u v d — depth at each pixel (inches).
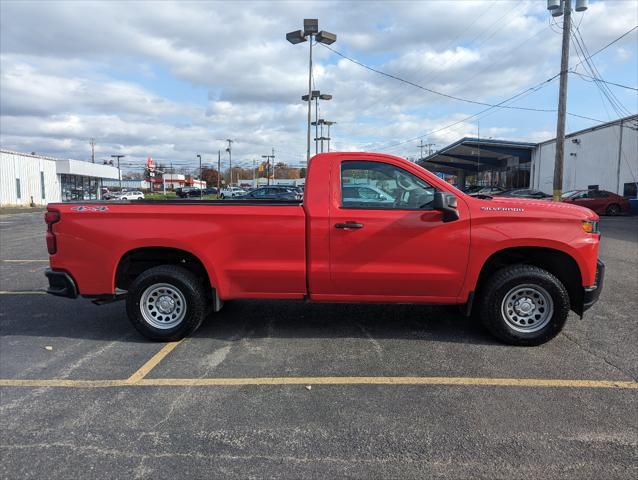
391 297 196.9
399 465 117.1
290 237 193.5
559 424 134.9
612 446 123.9
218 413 142.9
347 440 128.0
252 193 1079.0
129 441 128.2
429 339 205.5
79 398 153.2
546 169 1541.6
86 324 232.4
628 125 1105.4
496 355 187.0
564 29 832.9
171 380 166.1
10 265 414.3
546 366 175.8
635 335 210.2
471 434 130.3
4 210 1641.2
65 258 201.2
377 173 194.9
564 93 846.5
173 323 202.7
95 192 2659.9
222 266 196.7
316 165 195.8
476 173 2564.0
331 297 198.2
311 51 962.7
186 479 112.2
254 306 259.0
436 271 190.5
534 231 186.2
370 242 190.2
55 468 116.5
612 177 1170.6
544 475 112.7
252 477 113.0
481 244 187.9
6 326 229.5
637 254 444.5
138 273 215.5
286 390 157.6
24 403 150.2
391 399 150.8
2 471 115.3
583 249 186.7
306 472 114.7
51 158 2097.7
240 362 181.6
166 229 195.6
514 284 191.0
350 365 177.9
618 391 155.3
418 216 189.2
